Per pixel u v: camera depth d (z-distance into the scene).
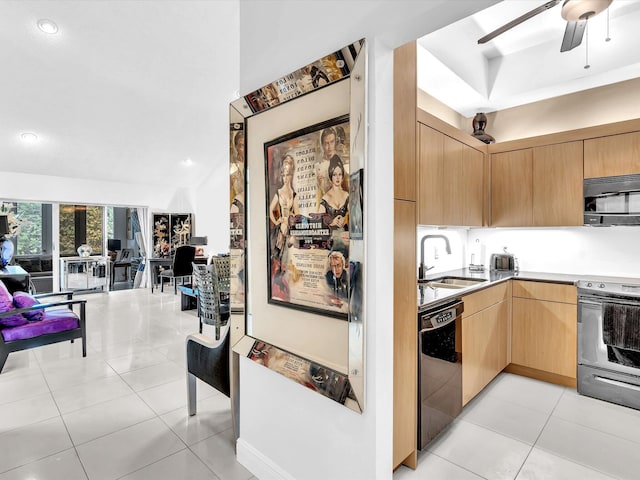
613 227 3.20
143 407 2.52
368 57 1.29
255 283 1.79
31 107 4.75
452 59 3.01
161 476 1.81
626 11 2.81
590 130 3.02
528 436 2.19
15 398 2.64
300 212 1.53
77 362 3.37
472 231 4.07
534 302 3.04
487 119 3.91
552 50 3.19
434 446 2.09
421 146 2.48
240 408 1.94
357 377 1.31
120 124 5.51
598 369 2.67
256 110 1.72
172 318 5.12
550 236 3.56
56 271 6.74
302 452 1.60
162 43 4.04
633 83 3.10
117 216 7.68
